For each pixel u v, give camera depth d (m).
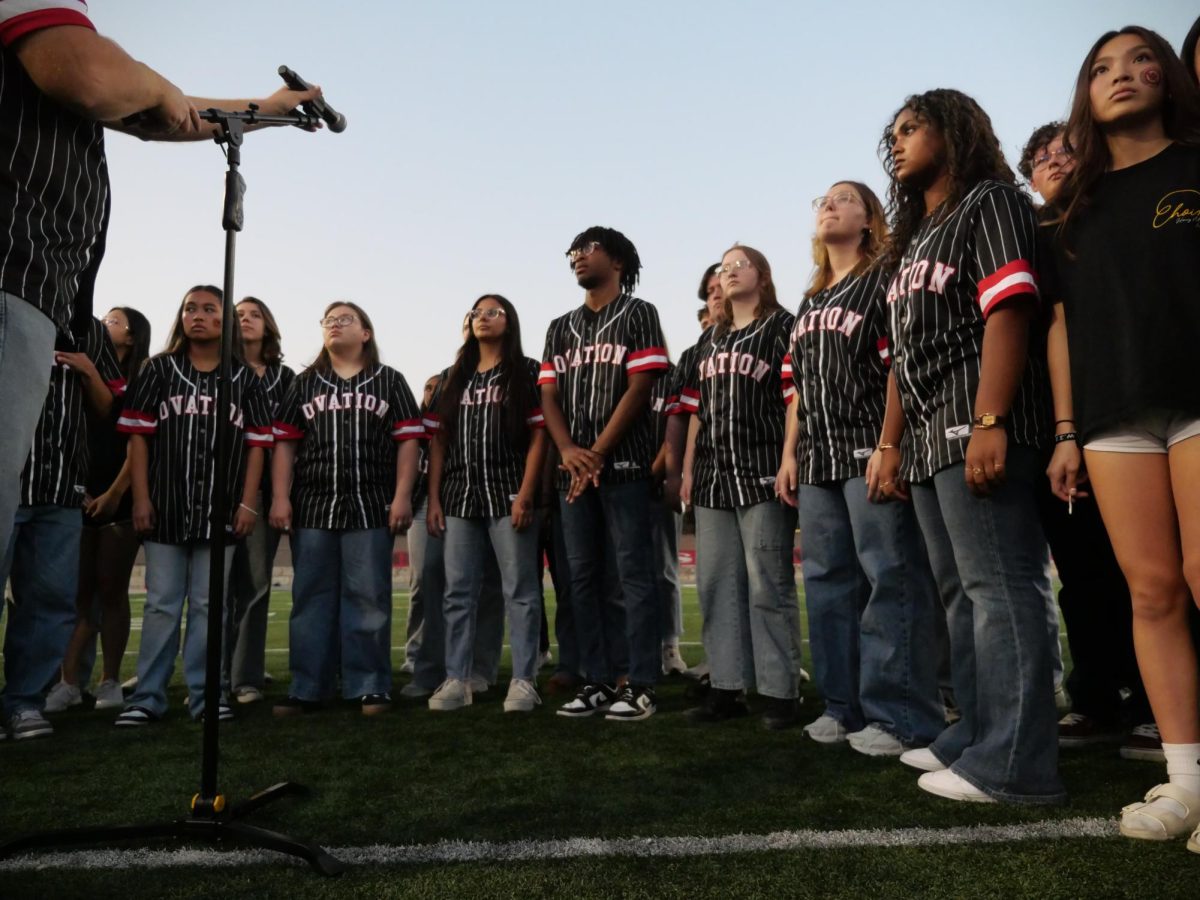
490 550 4.04
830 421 2.65
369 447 3.58
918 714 2.46
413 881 1.42
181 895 1.38
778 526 2.98
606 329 3.39
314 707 3.43
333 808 1.91
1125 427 1.71
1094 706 2.64
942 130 2.19
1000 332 1.86
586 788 2.06
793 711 2.91
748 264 3.26
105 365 3.66
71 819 1.89
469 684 3.49
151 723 3.13
